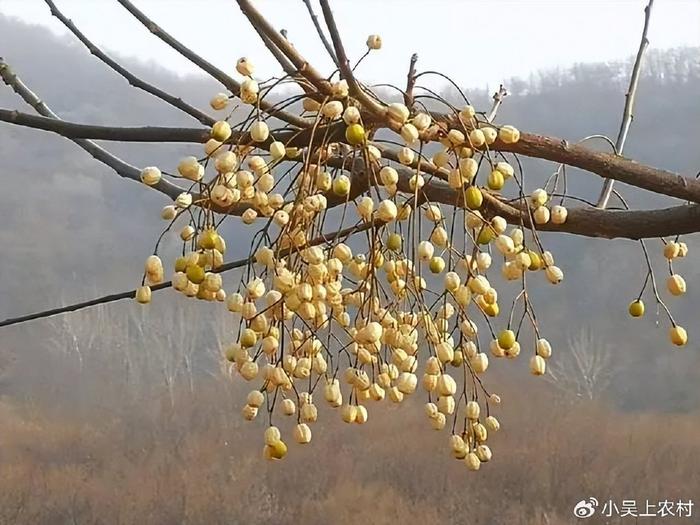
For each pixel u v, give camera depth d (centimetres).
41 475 1151
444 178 133
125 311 1587
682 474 1072
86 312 1584
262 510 1065
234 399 1348
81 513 1077
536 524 999
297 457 1141
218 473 1134
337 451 1155
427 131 125
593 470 1078
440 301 140
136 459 1196
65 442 1245
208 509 1055
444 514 1033
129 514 1077
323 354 143
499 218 135
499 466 1101
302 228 124
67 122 151
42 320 1576
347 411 138
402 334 133
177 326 1536
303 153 128
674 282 158
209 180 137
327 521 1034
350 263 139
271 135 131
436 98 129
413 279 131
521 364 1342
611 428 1187
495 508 1041
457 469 1098
